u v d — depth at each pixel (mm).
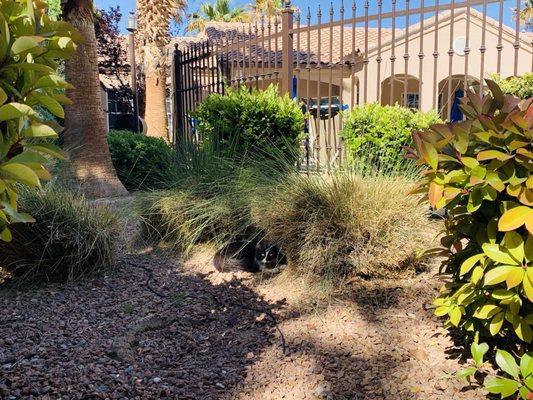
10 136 1347
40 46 1366
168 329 2812
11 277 3518
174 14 14430
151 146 8039
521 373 1744
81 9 6746
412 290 2951
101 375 2270
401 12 5258
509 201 1770
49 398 2053
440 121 4836
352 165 3809
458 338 2387
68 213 3678
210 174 4574
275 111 5430
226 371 2340
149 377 2283
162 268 3881
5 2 1327
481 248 1996
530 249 1674
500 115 1768
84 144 6738
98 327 2811
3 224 1514
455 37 11852
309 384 2176
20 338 2645
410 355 2305
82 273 3625
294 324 2744
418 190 2057
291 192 3438
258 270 3537
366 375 2188
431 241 3109
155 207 4469
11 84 1361
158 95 13680
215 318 2934
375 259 3041
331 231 3166
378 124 4609
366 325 2635
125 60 15578
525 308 1901
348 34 14852
